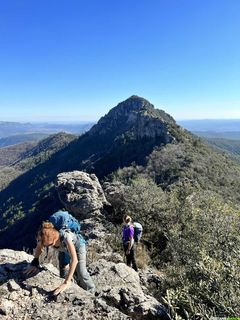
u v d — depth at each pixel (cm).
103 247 1178
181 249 966
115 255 1057
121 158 12200
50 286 561
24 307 511
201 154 10425
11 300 520
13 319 486
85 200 1595
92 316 499
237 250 725
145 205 1516
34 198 12800
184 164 8825
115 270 771
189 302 545
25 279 573
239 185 8188
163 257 1179
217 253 786
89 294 552
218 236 898
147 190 1628
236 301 516
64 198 1653
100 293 631
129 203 1571
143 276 921
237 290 544
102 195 1692
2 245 7712
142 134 12781
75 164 16812
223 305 511
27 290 545
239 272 592
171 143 11356
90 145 19062
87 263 899
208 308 545
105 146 17350
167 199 1584
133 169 9319
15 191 18388
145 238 1364
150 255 1232
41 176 17488
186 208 1404
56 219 580
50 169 18588
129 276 759
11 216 12525
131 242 1016
